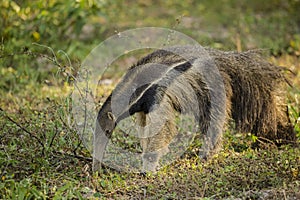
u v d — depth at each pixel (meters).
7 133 11.30
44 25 16.89
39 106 13.83
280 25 21.03
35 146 10.84
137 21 22.25
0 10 17.11
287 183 9.85
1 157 10.34
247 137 12.27
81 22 17.56
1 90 15.12
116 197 9.55
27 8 17.39
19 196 8.91
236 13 22.72
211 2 24.16
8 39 16.41
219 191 9.61
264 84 11.80
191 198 9.36
